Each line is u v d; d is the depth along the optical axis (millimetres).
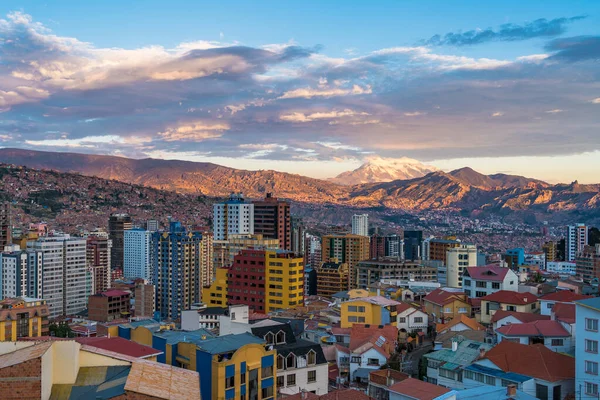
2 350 68250
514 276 194875
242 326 116938
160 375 63719
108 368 65875
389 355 140875
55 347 61938
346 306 174625
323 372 112750
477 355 115312
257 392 95000
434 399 82625
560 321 128750
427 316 181625
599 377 97562
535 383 101625
